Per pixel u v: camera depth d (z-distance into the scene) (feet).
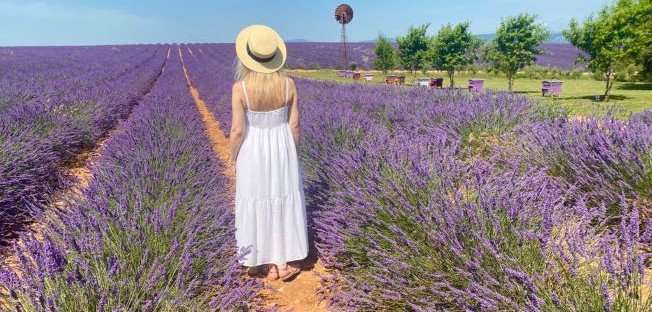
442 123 19.11
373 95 30.09
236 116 8.82
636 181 10.16
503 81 82.02
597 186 10.64
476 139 16.49
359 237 9.20
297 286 9.53
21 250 7.28
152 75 71.61
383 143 13.28
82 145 24.18
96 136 25.48
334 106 24.76
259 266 10.35
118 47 208.54
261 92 8.69
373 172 10.34
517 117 19.04
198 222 9.39
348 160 11.88
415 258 7.91
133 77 59.88
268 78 8.71
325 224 10.28
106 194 10.68
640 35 40.04
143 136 17.44
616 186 10.57
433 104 23.36
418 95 30.83
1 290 7.16
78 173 19.13
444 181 9.30
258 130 9.07
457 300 6.91
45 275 6.54
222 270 8.52
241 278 8.81
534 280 6.35
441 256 7.80
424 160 10.82
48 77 55.06
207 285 8.04
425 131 19.52
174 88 44.21
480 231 7.22
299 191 9.65
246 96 8.73
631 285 5.97
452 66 66.13
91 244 7.57
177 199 10.10
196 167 14.34
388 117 23.07
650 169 10.09
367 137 14.93
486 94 25.99
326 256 9.89
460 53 65.51
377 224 9.20
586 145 12.00
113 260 7.37
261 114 8.92
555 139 13.26
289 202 9.43
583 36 44.01
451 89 31.04
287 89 8.95
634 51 41.22
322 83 45.70
